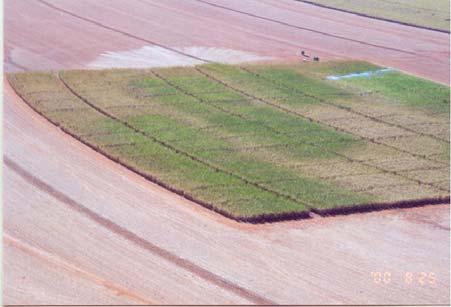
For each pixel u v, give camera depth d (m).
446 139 60.03
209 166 51.53
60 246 40.28
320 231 44.44
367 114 64.25
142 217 44.09
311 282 38.94
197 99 64.25
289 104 65.06
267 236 43.31
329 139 58.22
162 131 56.72
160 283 37.66
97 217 43.62
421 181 52.03
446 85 74.25
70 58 72.25
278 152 54.97
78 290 36.38
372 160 54.97
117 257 39.69
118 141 54.22
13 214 43.06
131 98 63.12
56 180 47.59
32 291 36.00
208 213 45.34
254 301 36.88
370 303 37.50
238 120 60.41
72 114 58.41
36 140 53.16
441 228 46.22
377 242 43.81
